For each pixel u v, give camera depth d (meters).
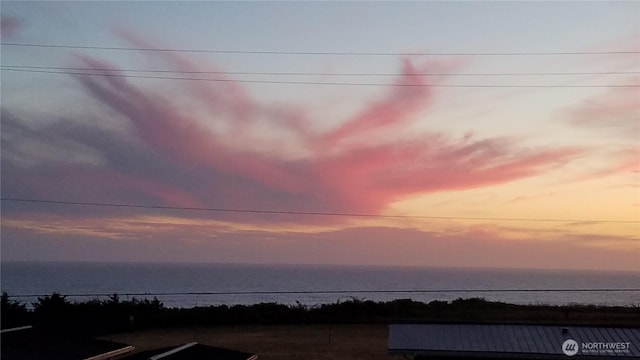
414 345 22.55
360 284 150.25
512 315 52.19
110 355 20.56
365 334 43.78
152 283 147.88
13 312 43.22
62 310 46.16
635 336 22.61
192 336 42.50
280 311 52.19
